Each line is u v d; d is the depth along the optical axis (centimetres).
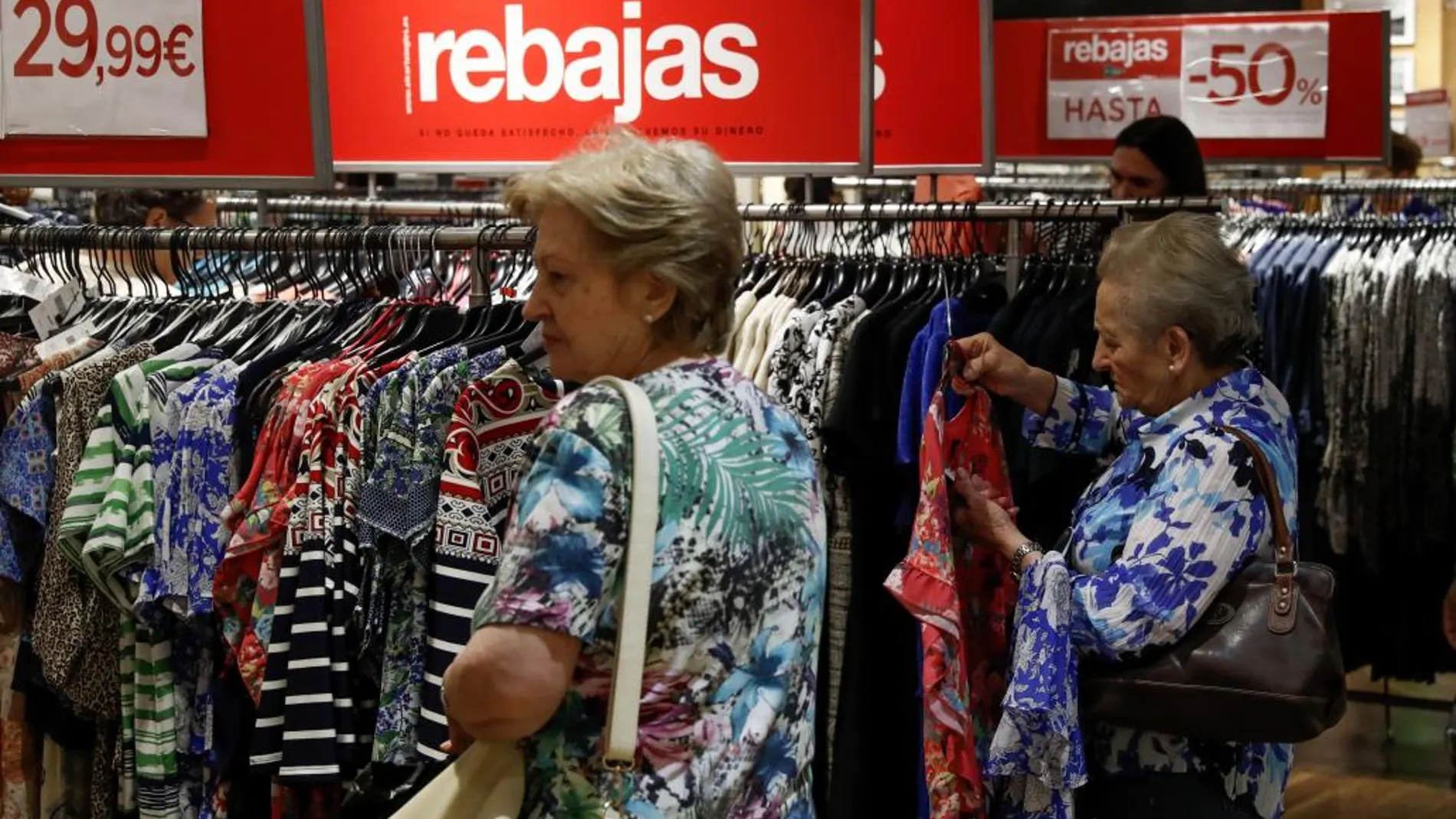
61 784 281
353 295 325
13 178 286
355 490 234
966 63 372
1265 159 535
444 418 230
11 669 278
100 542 244
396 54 331
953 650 227
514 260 321
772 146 316
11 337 283
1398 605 450
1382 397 437
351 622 235
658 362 156
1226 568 204
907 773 258
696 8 316
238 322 283
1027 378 242
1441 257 441
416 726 232
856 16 313
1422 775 448
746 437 152
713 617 147
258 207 343
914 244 371
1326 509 446
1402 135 618
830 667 254
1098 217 271
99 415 249
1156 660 207
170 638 256
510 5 324
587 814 146
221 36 283
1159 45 535
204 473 248
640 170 149
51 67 284
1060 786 210
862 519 250
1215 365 216
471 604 221
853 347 245
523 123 327
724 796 147
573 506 141
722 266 154
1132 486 216
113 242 284
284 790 246
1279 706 200
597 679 146
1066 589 211
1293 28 529
